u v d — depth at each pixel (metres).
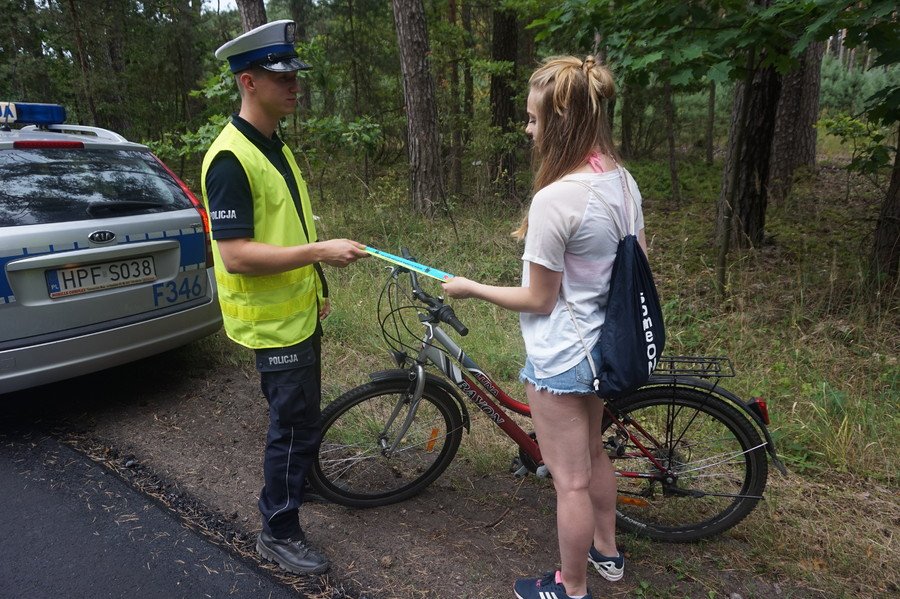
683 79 3.88
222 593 2.22
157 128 12.55
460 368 2.71
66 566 2.34
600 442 2.20
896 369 3.79
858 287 4.66
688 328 4.60
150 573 2.31
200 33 12.93
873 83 17.98
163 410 3.58
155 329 3.41
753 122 5.91
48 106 3.71
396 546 2.49
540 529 2.60
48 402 3.66
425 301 2.43
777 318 4.64
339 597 2.22
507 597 2.23
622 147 15.76
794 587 2.28
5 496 2.76
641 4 3.99
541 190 1.78
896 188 4.70
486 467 3.01
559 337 1.84
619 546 2.49
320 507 2.74
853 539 2.49
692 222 7.96
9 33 11.63
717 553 2.47
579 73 1.75
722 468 2.74
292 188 2.21
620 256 1.80
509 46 10.01
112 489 2.83
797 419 3.34
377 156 11.20
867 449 3.07
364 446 2.77
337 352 4.28
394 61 14.03
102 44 11.96
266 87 2.01
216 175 1.95
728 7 3.94
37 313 2.96
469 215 7.27
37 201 3.03
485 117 8.80
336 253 2.00
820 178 10.69
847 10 3.42
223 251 2.00
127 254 3.23
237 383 3.92
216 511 2.70
